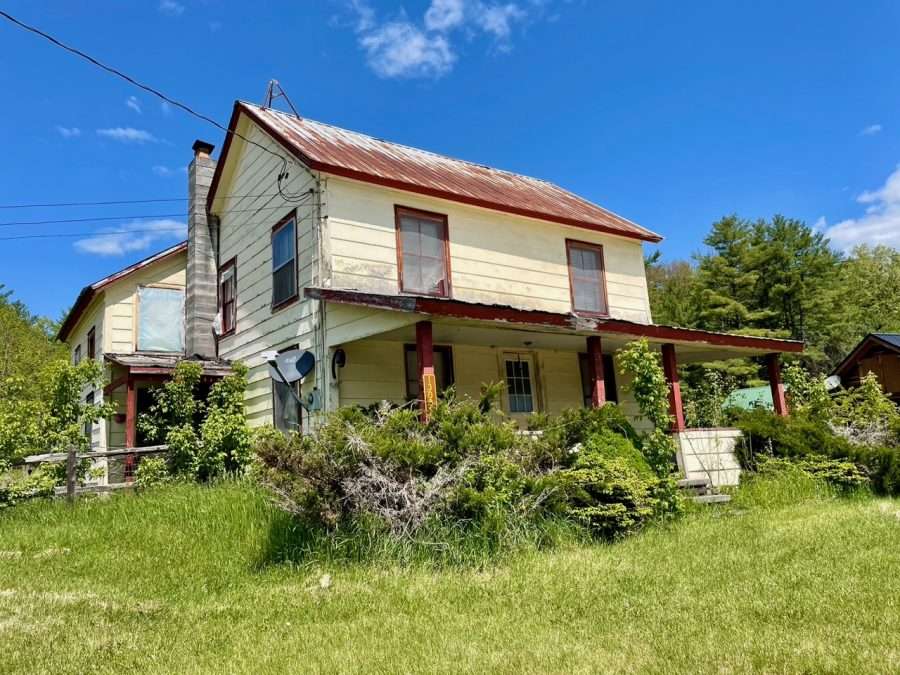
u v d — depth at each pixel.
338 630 4.84
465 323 9.16
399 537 6.75
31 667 4.36
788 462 11.23
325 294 9.59
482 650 4.25
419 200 12.16
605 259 14.87
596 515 7.74
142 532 8.05
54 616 5.44
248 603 5.69
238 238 14.08
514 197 14.05
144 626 5.18
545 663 3.93
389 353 11.41
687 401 20.00
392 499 7.00
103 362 14.12
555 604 5.18
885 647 3.81
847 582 5.22
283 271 12.11
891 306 45.56
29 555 7.45
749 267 34.88
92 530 8.22
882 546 6.46
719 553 6.53
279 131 12.17
